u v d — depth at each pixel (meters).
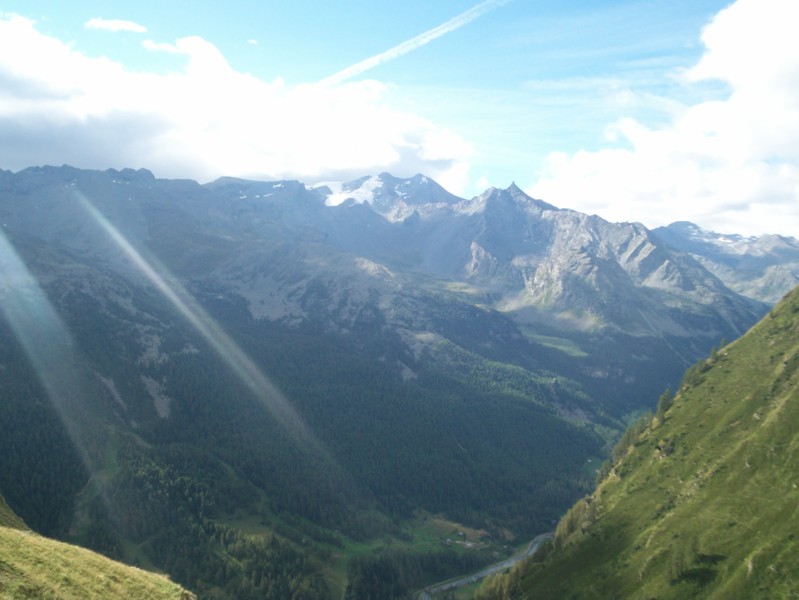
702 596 178.88
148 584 91.88
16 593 71.25
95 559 92.44
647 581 195.75
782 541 178.62
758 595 167.75
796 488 194.38
